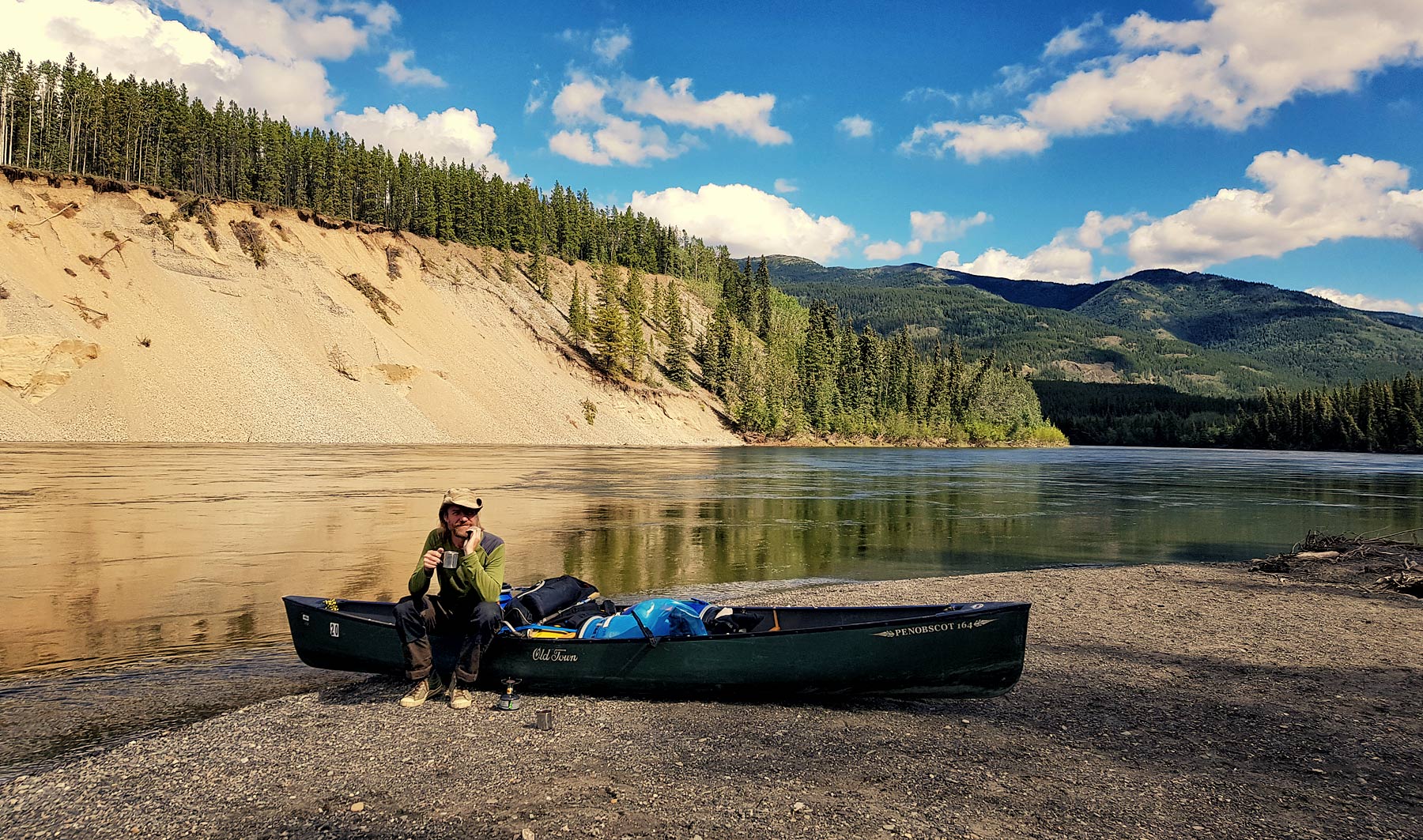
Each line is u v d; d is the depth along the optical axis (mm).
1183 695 8062
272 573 14922
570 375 114625
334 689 7922
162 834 4926
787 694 7410
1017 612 7105
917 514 28672
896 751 6387
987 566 17797
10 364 59594
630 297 145000
